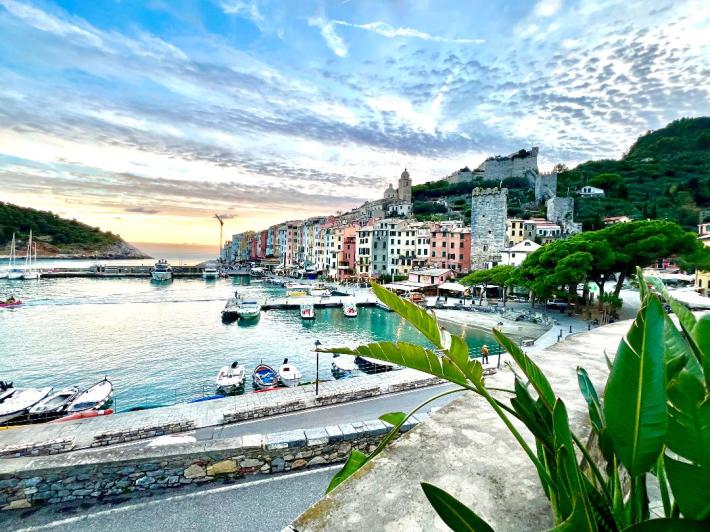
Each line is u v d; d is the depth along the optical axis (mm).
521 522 2279
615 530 1315
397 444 3172
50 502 7918
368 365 24453
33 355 29109
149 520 7527
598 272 36906
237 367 23781
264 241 143625
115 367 26484
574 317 39625
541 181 98062
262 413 14352
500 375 5012
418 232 75375
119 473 8117
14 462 7992
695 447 1087
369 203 125250
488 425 3539
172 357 29094
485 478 2709
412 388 16953
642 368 1210
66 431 13500
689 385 1157
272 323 44000
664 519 1051
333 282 85375
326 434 9102
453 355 1729
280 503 7910
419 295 54625
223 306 53906
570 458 1237
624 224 36188
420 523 2209
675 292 22859
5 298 54812
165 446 8570
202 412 14898
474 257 65062
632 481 1390
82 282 83938
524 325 37375
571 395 4227
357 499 2436
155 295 64250
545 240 67188
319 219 111875
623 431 1232
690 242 32531
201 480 8445
